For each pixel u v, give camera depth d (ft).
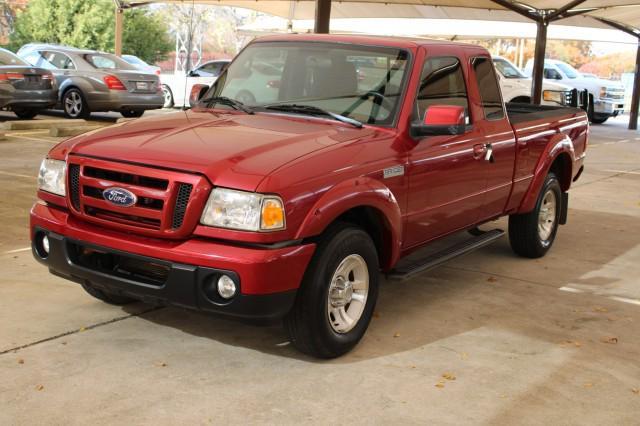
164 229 13.14
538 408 12.98
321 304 13.76
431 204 16.93
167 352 14.52
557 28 93.81
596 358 15.42
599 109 85.30
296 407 12.52
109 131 15.23
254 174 12.93
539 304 18.81
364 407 12.65
